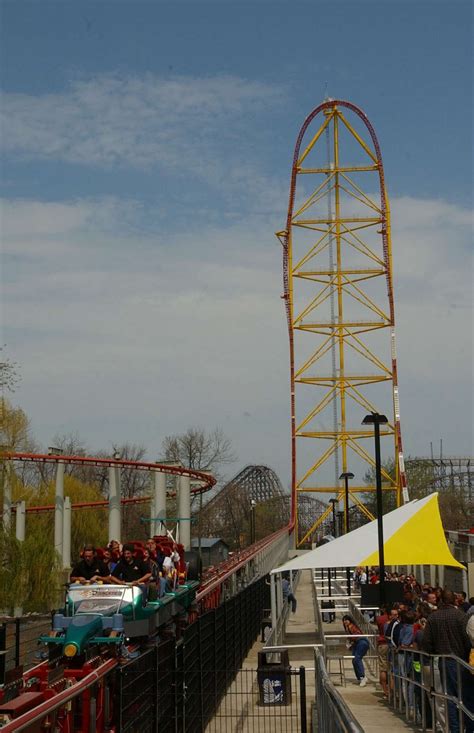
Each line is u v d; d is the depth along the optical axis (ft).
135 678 45.24
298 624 133.90
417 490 407.44
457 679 43.78
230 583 150.41
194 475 242.78
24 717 31.24
